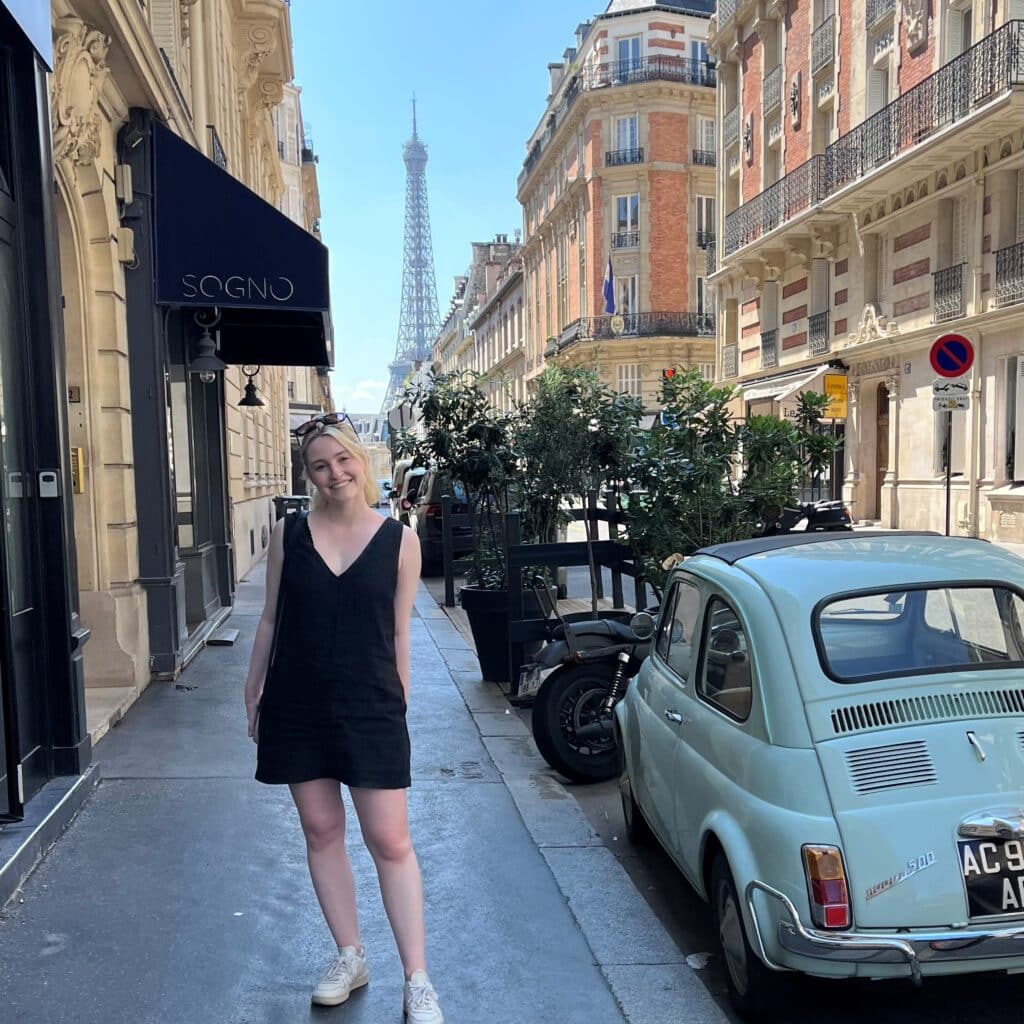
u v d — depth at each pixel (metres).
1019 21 17.22
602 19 45.16
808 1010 3.18
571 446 7.54
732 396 6.79
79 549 6.75
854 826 2.72
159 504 7.49
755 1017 3.01
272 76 20.39
